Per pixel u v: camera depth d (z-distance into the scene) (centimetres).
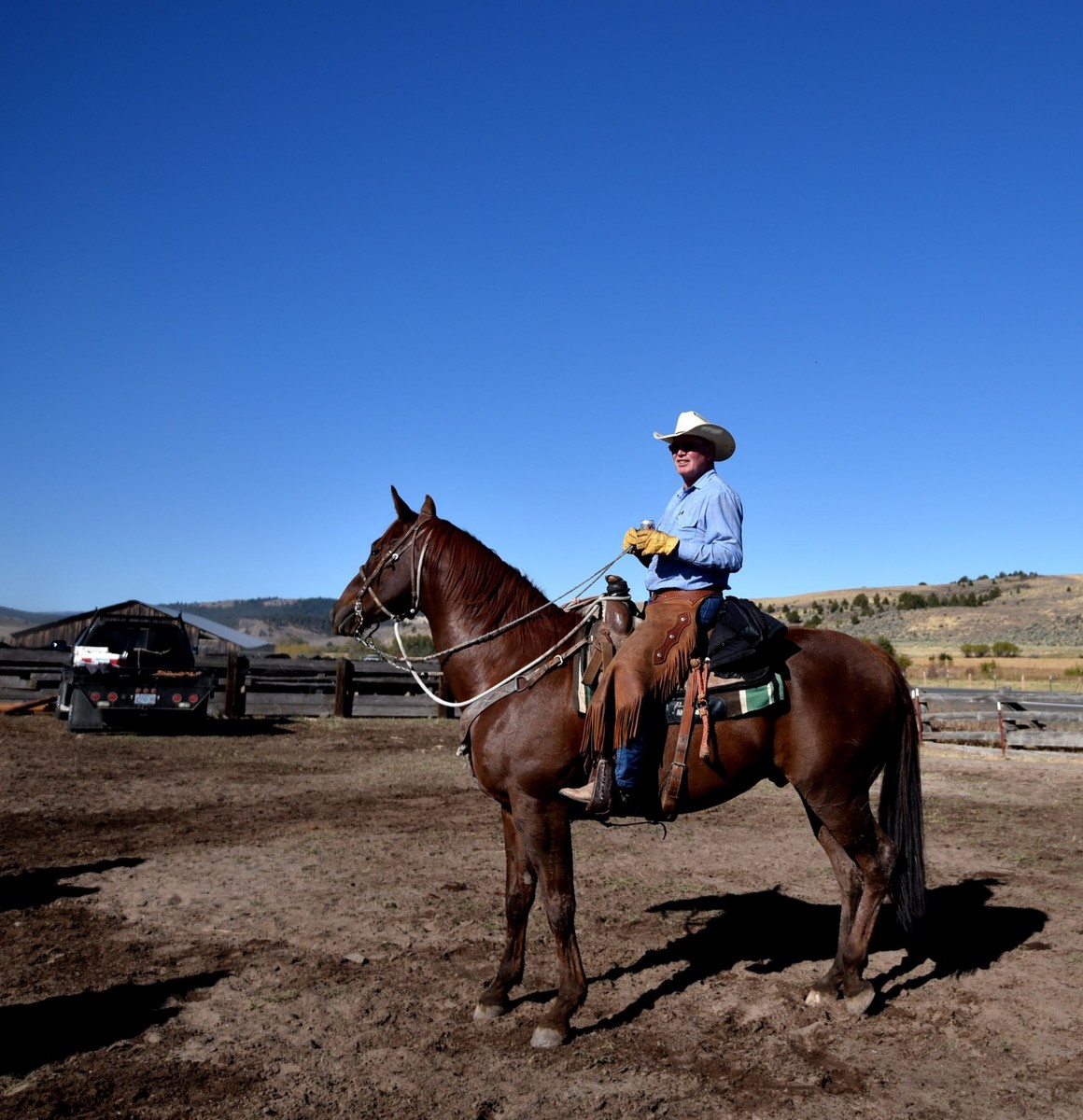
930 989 507
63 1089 389
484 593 503
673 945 582
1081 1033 445
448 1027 457
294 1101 382
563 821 462
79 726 1708
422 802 1106
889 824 502
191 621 3975
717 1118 369
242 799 1115
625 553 478
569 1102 382
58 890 697
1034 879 747
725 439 498
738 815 1051
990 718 1841
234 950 567
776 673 473
